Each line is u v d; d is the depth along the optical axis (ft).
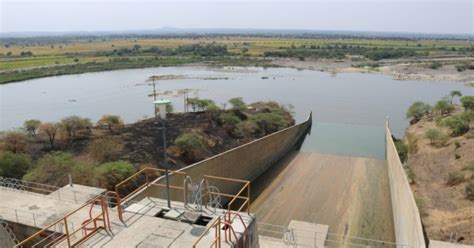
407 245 60.64
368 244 82.17
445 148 126.11
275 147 137.08
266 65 427.33
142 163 111.65
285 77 347.15
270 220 92.63
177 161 120.16
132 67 403.34
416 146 140.36
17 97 249.96
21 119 192.95
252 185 117.08
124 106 223.51
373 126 189.16
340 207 99.81
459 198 88.99
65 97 249.96
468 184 92.94
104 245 35.19
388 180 118.62
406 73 368.48
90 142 130.82
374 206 100.63
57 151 116.57
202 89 279.08
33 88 285.02
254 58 481.46
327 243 82.07
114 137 131.44
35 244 46.62
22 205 56.13
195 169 90.33
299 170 129.29
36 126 142.20
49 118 194.90
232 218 39.63
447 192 94.12
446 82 321.11
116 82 310.24
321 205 100.94
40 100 240.32
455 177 99.04
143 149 122.62
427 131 145.48
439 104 184.75
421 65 414.21
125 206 45.14
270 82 317.83
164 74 357.82
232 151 107.65
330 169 129.59
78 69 375.66
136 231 37.52
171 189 80.84
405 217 72.69
